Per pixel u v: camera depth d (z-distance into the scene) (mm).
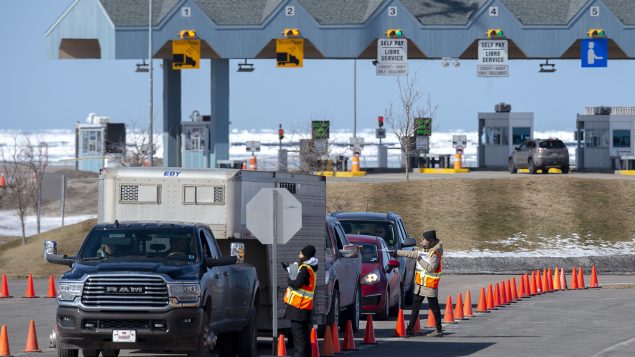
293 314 57125
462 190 169875
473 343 70562
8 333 75625
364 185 171875
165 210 64375
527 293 110250
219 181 64000
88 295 55156
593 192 170750
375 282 85938
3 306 95688
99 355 64062
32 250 142250
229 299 60562
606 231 158750
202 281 56312
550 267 144000
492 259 143875
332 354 63781
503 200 167125
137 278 55156
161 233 58969
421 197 168125
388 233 96188
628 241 156250
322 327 73250
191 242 58625
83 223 149875
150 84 164375
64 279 55688
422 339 73312
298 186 69125
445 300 106750
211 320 57750
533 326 81562
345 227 96500
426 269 74562
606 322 84375
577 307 97562
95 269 55656
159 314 54875
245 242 68250
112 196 64688
